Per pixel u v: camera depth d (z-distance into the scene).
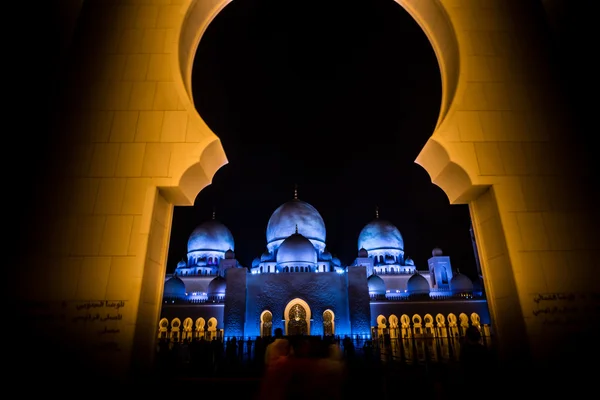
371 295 36.44
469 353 5.97
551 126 7.02
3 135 5.89
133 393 5.41
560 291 5.97
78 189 6.37
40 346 5.52
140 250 6.05
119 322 5.66
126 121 6.85
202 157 6.68
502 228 6.31
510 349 6.17
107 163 6.55
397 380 8.18
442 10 7.99
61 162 6.53
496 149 6.80
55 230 6.11
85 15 7.70
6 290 5.72
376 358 14.65
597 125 6.84
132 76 7.19
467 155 6.71
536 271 6.07
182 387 7.65
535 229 6.32
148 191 6.39
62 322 5.64
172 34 7.53
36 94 6.58
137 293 5.80
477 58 7.52
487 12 7.95
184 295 37.31
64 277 5.88
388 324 32.31
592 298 5.95
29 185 6.30
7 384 5.32
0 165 5.88
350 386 8.34
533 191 6.55
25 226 6.07
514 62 7.53
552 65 7.54
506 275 6.26
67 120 6.82
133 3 7.81
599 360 5.63
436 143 6.84
